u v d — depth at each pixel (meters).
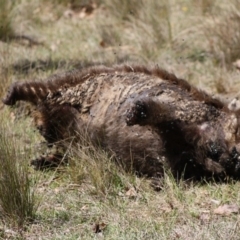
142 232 14.00
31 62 22.61
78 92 17.19
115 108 16.67
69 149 16.81
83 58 23.94
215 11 24.73
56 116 17.33
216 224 14.20
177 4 26.75
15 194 14.45
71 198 15.49
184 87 16.66
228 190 15.64
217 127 15.93
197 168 16.14
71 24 27.84
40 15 28.73
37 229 14.35
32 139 18.14
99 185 15.73
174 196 15.34
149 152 16.23
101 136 16.77
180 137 15.95
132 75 17.06
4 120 18.62
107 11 28.38
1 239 14.01
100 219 14.66
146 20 25.47
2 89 20.23
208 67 22.42
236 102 16.33
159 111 15.67
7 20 26.47
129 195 15.56
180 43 24.12
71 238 13.88
